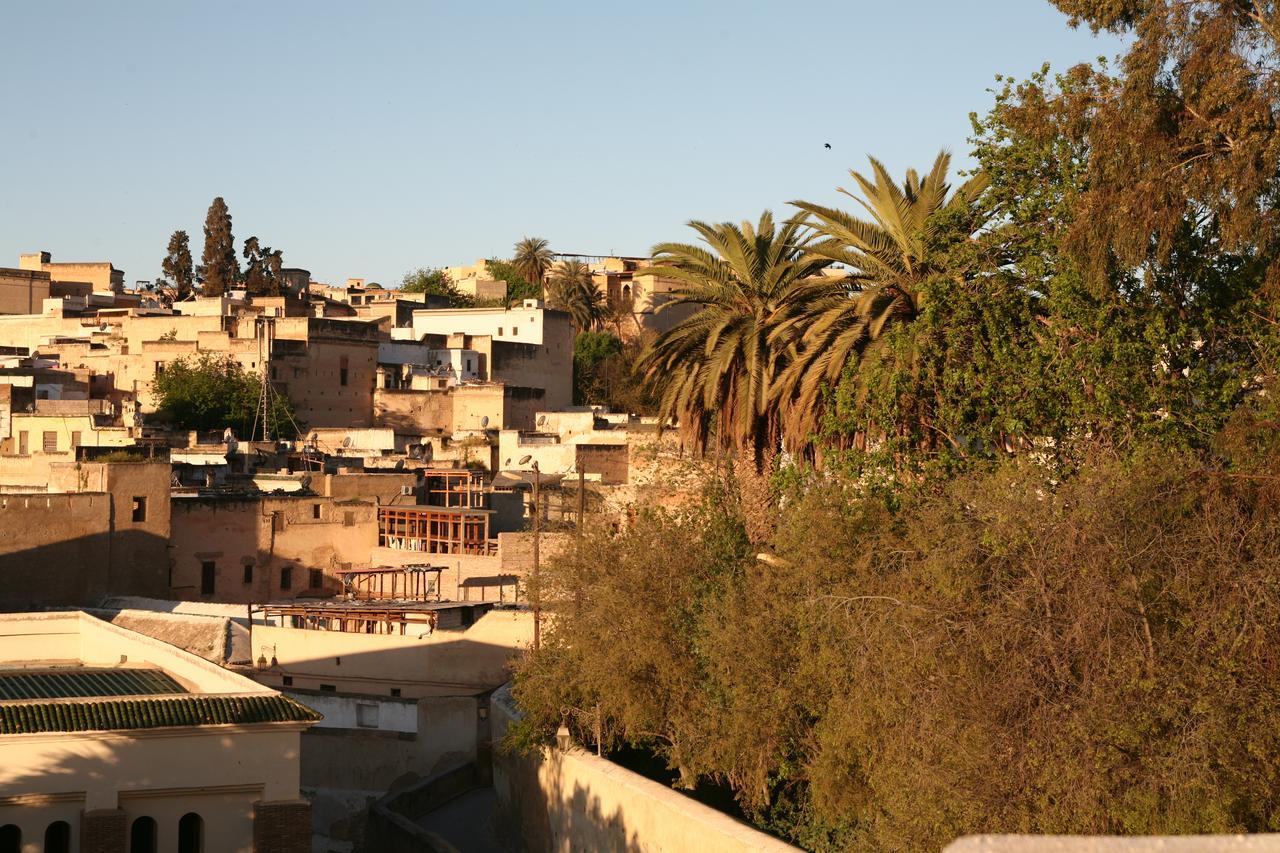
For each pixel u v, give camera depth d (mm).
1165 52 23688
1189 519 19750
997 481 21359
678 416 35656
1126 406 24750
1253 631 17906
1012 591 19203
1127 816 17078
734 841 22391
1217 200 22812
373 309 121188
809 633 24188
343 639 45250
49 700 24891
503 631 43719
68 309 116625
